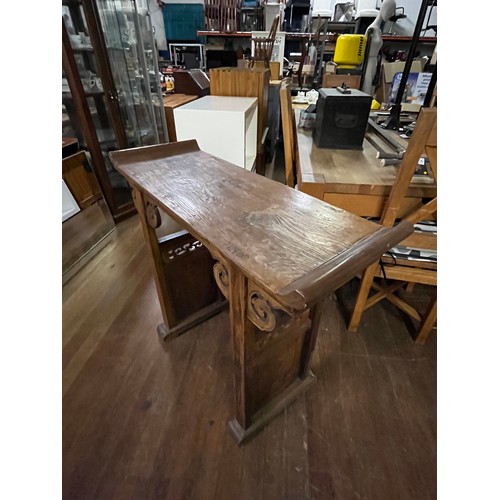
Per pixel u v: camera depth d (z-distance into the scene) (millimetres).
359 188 1109
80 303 1673
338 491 963
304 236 648
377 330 1527
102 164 2252
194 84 3271
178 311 1448
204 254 1389
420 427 1127
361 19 3521
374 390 1255
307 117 1956
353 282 1828
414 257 1227
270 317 647
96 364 1349
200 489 967
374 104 2646
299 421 1144
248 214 739
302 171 1217
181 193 852
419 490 963
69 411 1170
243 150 1743
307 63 3875
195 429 1117
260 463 1026
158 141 2797
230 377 1301
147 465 1019
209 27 4172
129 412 1169
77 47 1938
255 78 2205
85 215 2018
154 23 5102
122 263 1997
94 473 999
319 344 1453
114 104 2211
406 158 953
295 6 4379
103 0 2008
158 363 1356
